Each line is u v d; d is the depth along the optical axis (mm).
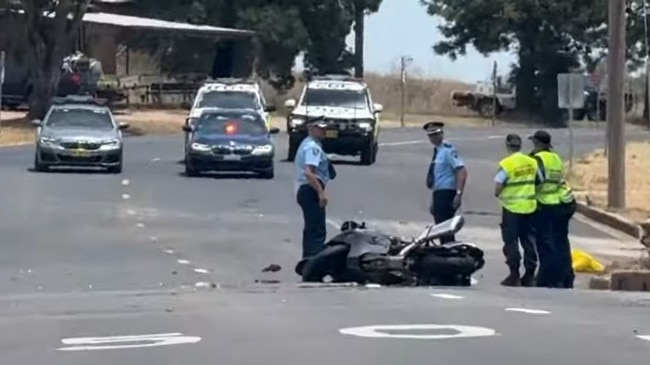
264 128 117938
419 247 54719
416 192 107375
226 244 72938
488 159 150125
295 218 86938
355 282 55719
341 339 38031
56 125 117562
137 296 50156
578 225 93562
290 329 40062
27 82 196125
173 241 73812
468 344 37188
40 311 45281
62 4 175000
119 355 35656
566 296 51438
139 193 100000
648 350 36531
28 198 93938
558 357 35250
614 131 99500
